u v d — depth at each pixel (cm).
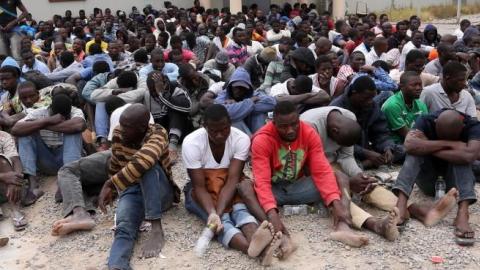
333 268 347
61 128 483
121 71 655
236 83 546
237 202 399
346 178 416
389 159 495
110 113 557
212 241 386
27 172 482
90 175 442
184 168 550
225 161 404
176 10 1730
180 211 441
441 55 718
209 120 379
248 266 352
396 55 870
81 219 411
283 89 576
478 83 740
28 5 1725
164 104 580
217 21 1495
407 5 2538
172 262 363
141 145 402
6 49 1005
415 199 445
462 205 384
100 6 1864
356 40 1034
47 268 368
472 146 385
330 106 491
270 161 408
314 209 425
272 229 336
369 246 371
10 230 429
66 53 809
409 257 357
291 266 351
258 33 1282
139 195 397
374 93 490
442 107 523
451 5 2612
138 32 1366
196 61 918
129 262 363
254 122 543
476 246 369
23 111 573
